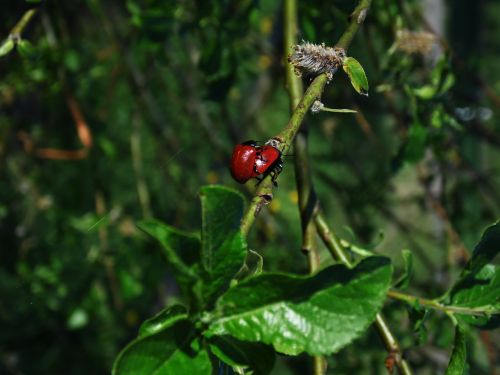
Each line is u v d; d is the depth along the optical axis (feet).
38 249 2.33
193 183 2.65
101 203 2.25
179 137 2.75
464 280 0.81
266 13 2.52
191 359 0.60
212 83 1.73
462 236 2.26
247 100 2.91
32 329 2.29
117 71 2.37
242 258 0.61
